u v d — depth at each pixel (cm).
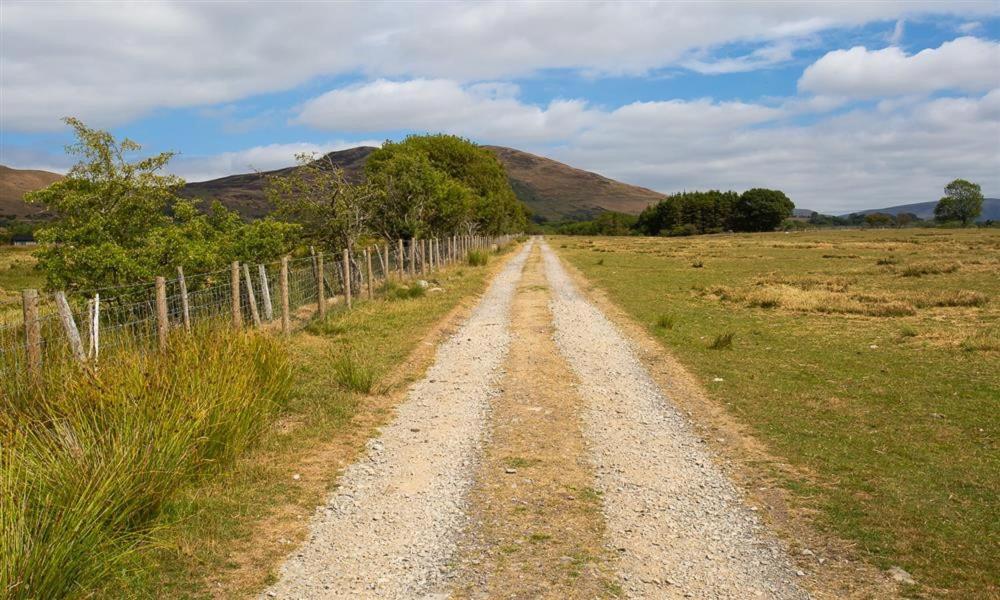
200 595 409
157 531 473
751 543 497
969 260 3769
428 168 2955
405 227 2920
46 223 1208
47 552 376
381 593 421
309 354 1098
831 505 563
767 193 13825
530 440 741
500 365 1127
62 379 614
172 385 628
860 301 2020
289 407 808
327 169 2042
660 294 2303
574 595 420
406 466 654
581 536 506
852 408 871
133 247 1222
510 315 1747
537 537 503
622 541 498
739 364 1147
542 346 1306
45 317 643
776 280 2786
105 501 446
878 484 609
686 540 502
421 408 862
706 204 14462
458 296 2052
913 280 2772
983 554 473
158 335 825
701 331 1505
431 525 522
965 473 635
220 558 455
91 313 738
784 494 591
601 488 605
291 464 637
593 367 1128
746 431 779
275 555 465
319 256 1460
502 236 8119
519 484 611
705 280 2875
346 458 666
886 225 15038
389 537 500
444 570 451
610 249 6291
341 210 2028
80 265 1090
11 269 3291
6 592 346
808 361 1170
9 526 373
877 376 1049
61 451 479
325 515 534
